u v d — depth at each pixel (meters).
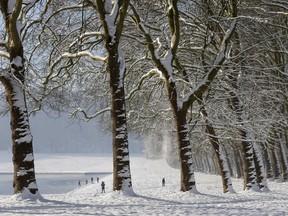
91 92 35.00
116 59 22.77
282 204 19.58
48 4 24.92
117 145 22.36
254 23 32.19
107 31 22.75
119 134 22.39
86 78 34.62
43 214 14.88
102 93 35.59
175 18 25.86
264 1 30.56
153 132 44.25
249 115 32.62
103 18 22.77
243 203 20.94
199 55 33.22
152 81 35.28
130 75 34.34
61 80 32.22
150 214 15.16
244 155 33.69
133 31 30.98
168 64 26.53
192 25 30.61
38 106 29.48
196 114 35.84
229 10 28.45
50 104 29.61
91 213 15.34
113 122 22.56
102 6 22.66
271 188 41.31
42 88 28.27
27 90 22.66
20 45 20.34
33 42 28.88
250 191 33.06
